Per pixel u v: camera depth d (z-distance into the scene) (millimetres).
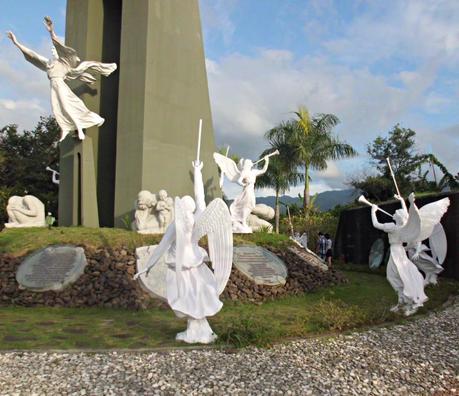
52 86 14258
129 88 15438
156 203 12578
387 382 5195
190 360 5660
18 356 5785
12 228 13539
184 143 16688
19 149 31219
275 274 11383
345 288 12062
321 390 4863
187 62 17125
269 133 27516
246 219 14594
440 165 23734
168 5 16391
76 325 7773
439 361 6000
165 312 8953
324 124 27578
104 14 17562
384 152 33188
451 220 13844
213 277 6578
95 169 16656
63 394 4574
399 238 9023
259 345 6312
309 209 28797
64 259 10469
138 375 5125
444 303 10383
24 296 9555
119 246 11195
